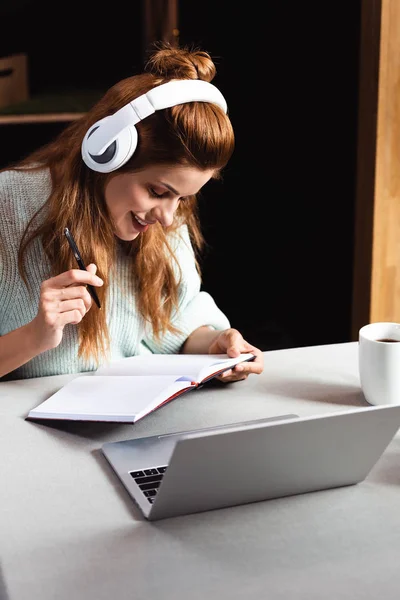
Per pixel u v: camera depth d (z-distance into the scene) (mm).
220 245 3777
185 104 1342
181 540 1008
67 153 1580
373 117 2588
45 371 1630
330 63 2971
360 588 918
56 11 3400
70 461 1204
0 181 1609
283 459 1054
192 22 3424
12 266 1585
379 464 1204
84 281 1361
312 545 1000
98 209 1509
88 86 3447
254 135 3514
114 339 1692
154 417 1344
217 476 1029
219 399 1414
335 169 3049
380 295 2764
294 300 3467
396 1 2484
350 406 1383
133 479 1140
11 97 3195
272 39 3281
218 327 1806
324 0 2945
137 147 1360
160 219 1454
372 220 2670
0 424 1317
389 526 1043
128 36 3467
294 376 1515
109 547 993
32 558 970
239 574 942
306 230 3311
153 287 1665
